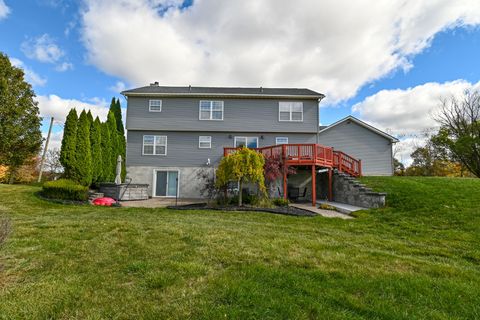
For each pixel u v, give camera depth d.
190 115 16.41
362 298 2.65
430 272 3.49
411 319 2.29
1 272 3.02
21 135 16.47
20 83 16.50
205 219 7.34
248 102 16.53
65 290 2.61
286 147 12.48
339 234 6.04
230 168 10.20
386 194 9.79
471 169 22.61
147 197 14.85
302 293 2.70
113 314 2.22
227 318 2.17
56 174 29.64
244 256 3.88
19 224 5.58
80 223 5.81
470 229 6.34
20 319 2.11
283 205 10.88
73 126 11.98
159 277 2.97
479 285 3.09
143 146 16.27
